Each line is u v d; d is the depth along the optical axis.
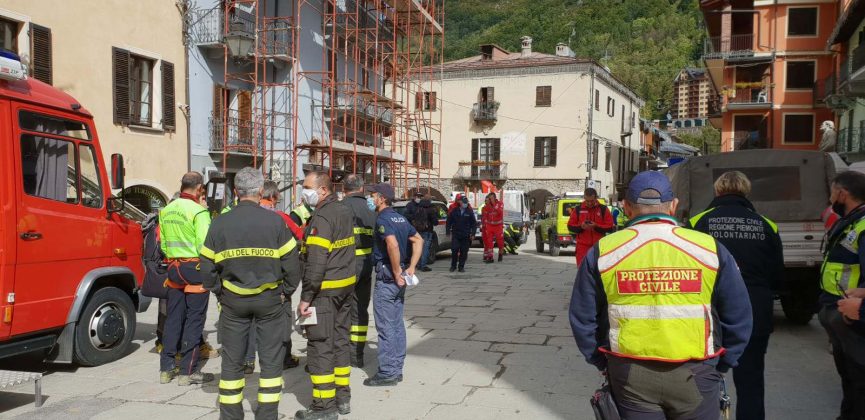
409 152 45.19
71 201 6.66
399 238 5.98
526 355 7.16
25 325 6.03
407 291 12.23
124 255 7.32
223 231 4.77
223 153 19.95
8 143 5.95
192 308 6.13
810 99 35.41
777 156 9.74
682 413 2.70
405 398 5.66
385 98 29.12
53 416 5.23
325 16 25.48
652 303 2.69
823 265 4.54
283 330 4.92
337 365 5.29
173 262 6.14
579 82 42.31
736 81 37.72
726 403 3.04
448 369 6.60
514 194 28.95
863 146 27.64
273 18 22.09
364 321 6.72
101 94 15.70
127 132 16.50
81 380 6.36
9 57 6.01
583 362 6.84
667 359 2.66
